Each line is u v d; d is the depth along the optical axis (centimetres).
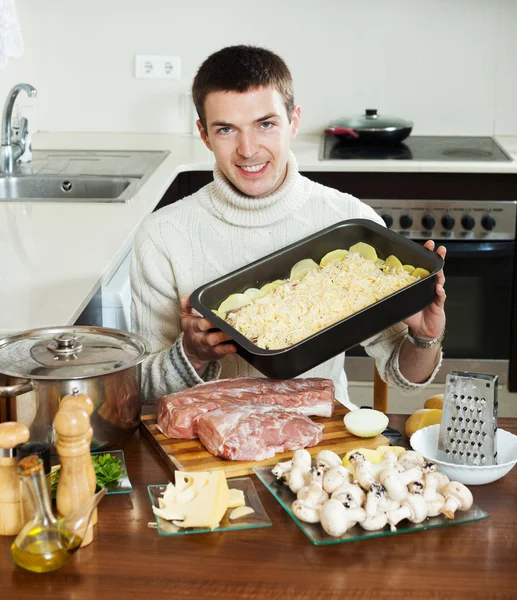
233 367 197
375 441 146
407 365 186
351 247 179
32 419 138
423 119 401
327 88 399
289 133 186
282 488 129
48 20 395
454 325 359
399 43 392
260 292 170
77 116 408
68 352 144
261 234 196
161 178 310
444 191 344
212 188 198
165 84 402
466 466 131
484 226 346
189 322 163
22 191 321
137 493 131
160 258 199
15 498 119
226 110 176
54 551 111
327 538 117
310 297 162
